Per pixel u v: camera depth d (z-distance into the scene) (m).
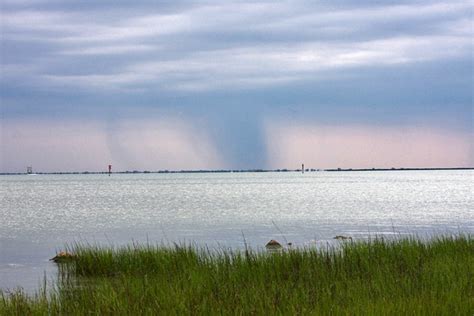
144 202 109.38
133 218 73.56
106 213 82.50
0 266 34.75
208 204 100.50
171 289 19.34
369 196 124.69
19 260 37.69
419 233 51.50
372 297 17.69
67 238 52.28
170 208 91.31
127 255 29.70
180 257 28.27
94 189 192.12
